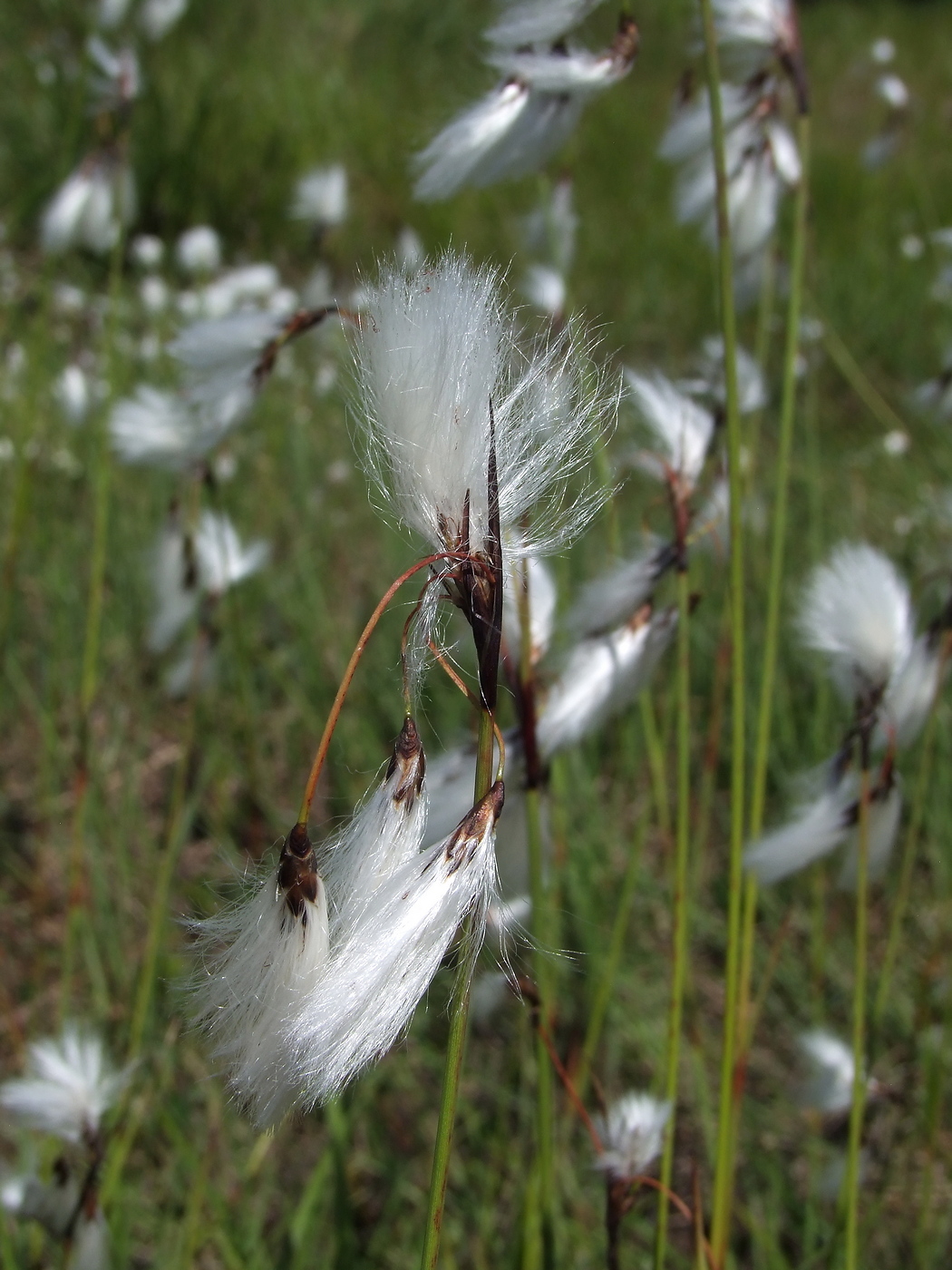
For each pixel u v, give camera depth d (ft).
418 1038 1.51
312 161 4.53
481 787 0.64
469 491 0.63
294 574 2.41
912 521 2.31
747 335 3.75
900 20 7.74
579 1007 1.50
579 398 0.67
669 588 1.62
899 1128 1.35
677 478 0.87
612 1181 0.89
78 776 1.33
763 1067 1.59
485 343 0.64
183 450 1.19
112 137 1.53
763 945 1.75
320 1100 0.65
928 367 3.57
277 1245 1.27
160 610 1.39
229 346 0.91
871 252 4.26
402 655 0.65
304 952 0.63
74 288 3.34
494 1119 1.47
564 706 0.84
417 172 0.87
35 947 1.63
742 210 1.05
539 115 0.84
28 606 2.24
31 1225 1.09
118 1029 1.42
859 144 5.49
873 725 0.89
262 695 2.17
